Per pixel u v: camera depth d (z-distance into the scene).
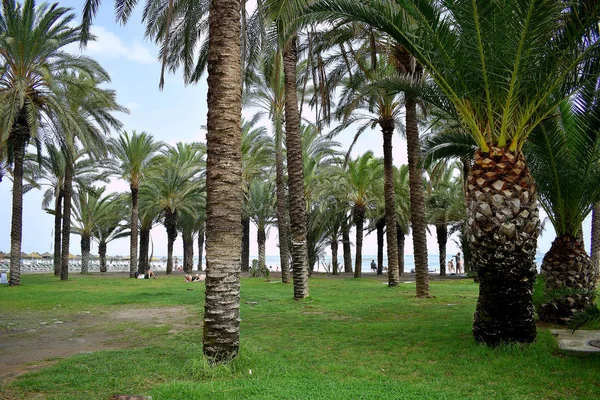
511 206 7.14
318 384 5.23
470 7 6.70
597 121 8.37
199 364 5.97
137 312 12.68
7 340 8.64
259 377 5.62
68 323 10.74
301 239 14.94
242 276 33.78
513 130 7.53
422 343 7.62
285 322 10.28
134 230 33.34
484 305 7.33
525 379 5.47
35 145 25.22
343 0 8.04
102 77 22.45
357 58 16.27
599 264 19.59
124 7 11.15
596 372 5.70
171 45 15.21
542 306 9.78
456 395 4.85
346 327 9.35
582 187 9.28
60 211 34.09
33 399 4.95
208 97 6.80
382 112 20.14
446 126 15.03
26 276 33.84
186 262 46.12
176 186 37.66
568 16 6.88
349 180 28.38
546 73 7.07
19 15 19.83
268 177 34.16
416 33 8.00
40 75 20.69
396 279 20.50
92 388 5.31
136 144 32.62
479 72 7.19
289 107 15.37
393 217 20.50
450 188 33.62
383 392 4.89
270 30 13.24
